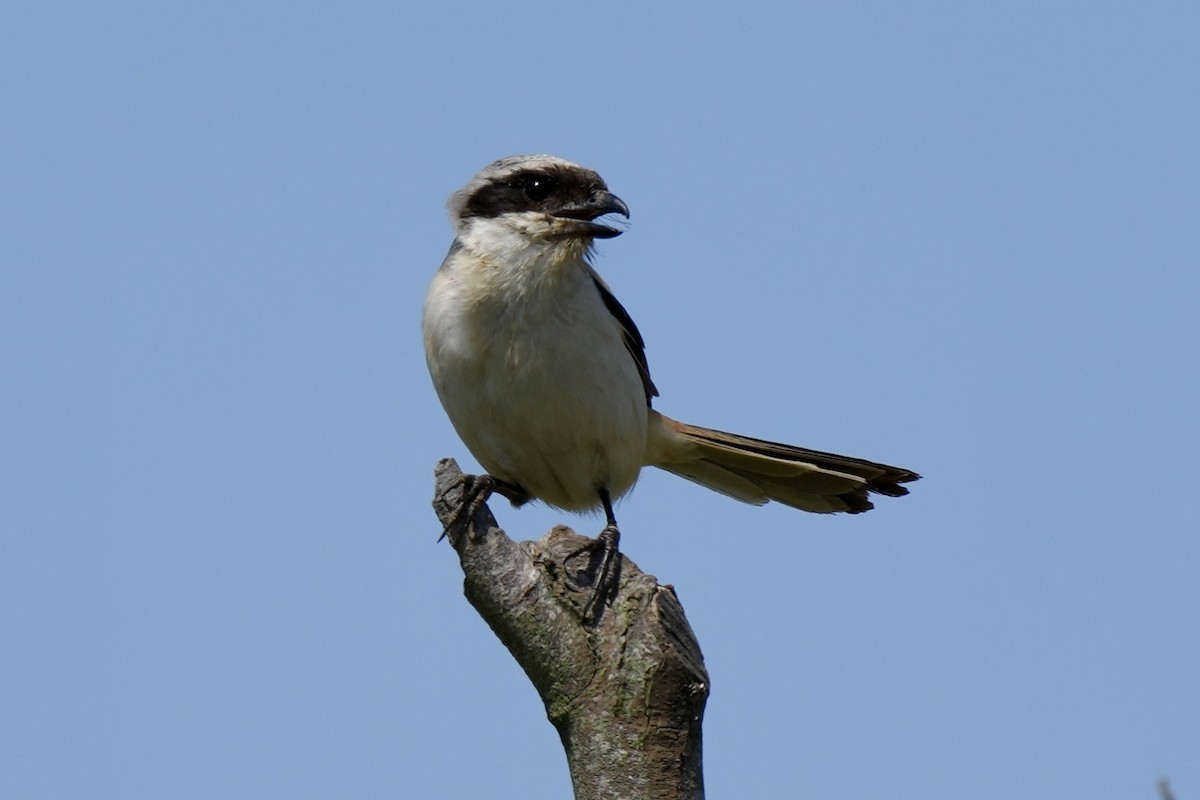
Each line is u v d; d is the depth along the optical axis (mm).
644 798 7684
